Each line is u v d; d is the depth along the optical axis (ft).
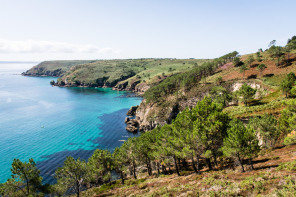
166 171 169.58
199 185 85.87
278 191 56.08
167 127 143.95
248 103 276.00
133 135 333.83
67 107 533.14
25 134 326.03
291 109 144.15
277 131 142.92
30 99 636.07
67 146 281.74
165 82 575.38
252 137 94.32
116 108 535.19
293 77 262.06
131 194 105.40
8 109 492.54
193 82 459.73
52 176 200.34
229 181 80.07
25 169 98.84
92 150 269.64
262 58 458.91
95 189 158.10
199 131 114.11
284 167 79.97
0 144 284.20
